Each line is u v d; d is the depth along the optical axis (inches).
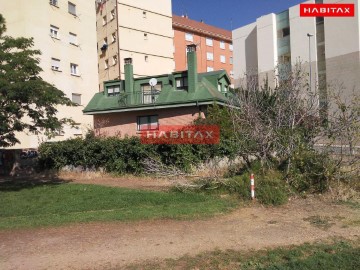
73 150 750.5
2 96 442.0
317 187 400.5
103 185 570.6
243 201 382.0
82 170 745.0
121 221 316.5
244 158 466.3
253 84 506.3
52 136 555.2
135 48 1652.3
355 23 1202.0
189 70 840.3
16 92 448.5
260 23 1561.3
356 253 213.5
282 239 251.4
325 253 215.9
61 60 1246.9
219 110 631.2
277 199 364.8
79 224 310.2
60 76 1238.3
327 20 1291.8
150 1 1720.0
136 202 409.1
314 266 193.6
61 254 231.1
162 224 303.4
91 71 1391.5
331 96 449.4
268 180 401.1
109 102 989.8
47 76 1181.7
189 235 268.2
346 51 1227.9
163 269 201.9
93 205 406.6
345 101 508.1
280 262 206.4
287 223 294.8
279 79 556.1
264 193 375.9
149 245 245.8
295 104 448.5
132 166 645.3
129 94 936.3
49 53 1194.6
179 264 209.0
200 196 419.8
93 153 718.5
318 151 416.2
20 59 484.4
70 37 1301.7
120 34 1595.7
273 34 1510.8
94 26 1423.5
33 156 860.0
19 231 293.0
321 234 260.1
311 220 300.8
